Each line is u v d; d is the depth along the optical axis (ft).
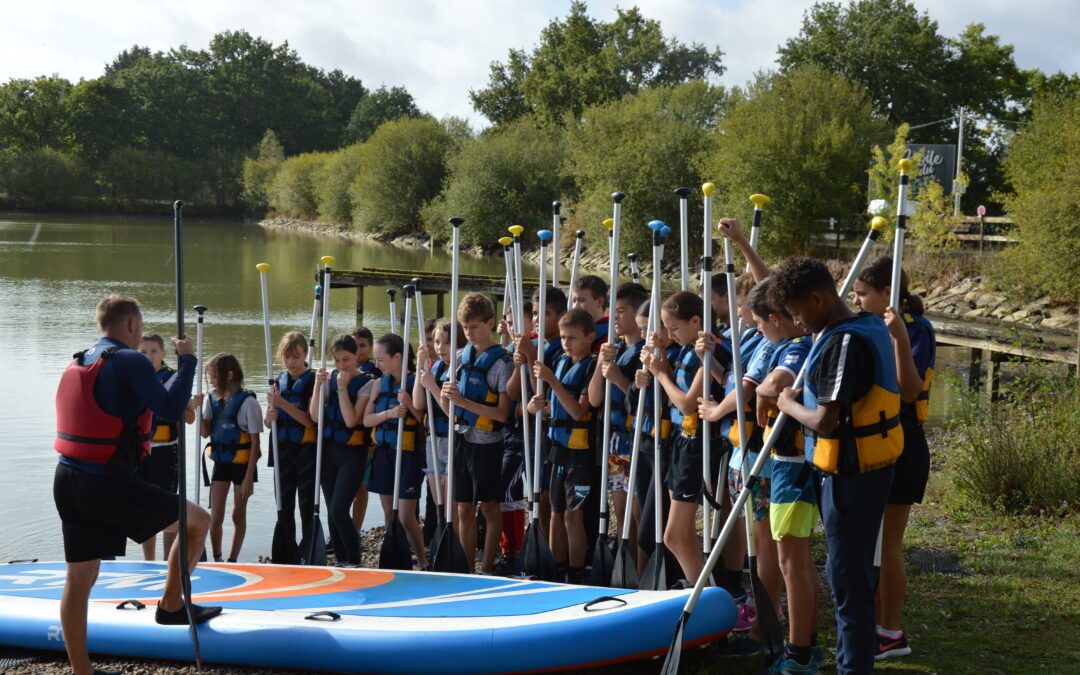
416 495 22.48
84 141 312.91
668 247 124.26
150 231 219.00
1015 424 25.53
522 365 19.69
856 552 12.46
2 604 16.47
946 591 18.16
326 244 191.52
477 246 167.94
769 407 14.19
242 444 22.93
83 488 13.99
